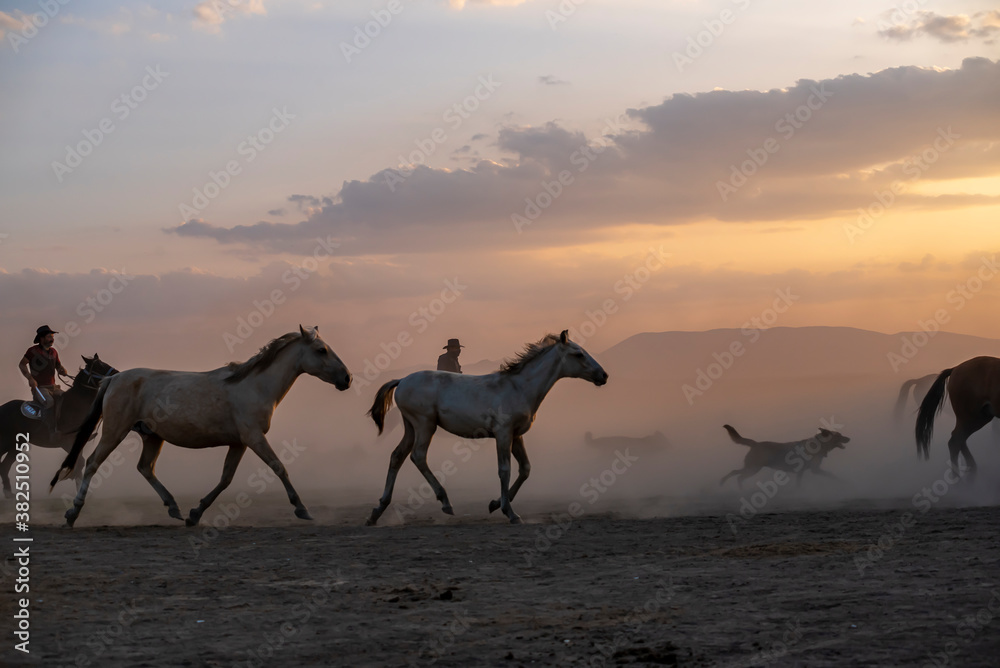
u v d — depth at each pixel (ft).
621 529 38.01
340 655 19.70
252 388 43.06
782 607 22.47
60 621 22.85
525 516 47.60
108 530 40.19
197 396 42.86
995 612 20.99
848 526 36.70
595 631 20.97
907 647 18.65
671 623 21.40
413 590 26.08
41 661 19.39
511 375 44.14
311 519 43.24
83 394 54.60
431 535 37.35
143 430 43.93
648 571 28.17
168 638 21.21
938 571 25.94
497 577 28.02
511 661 18.90
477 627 21.72
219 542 36.04
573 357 43.52
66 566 30.55
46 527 41.75
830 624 20.65
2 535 38.34
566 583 26.78
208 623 22.59
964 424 53.72
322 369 43.37
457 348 73.67
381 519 47.42
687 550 32.12
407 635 21.17
